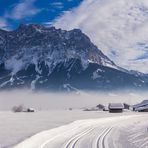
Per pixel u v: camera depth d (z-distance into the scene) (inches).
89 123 3634.4
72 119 3917.3
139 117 5315.0
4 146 1445.6
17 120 3548.2
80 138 2073.1
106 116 5093.5
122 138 2194.9
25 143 1592.0
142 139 2154.3
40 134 2070.6
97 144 1761.8
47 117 4365.2
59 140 1892.2
